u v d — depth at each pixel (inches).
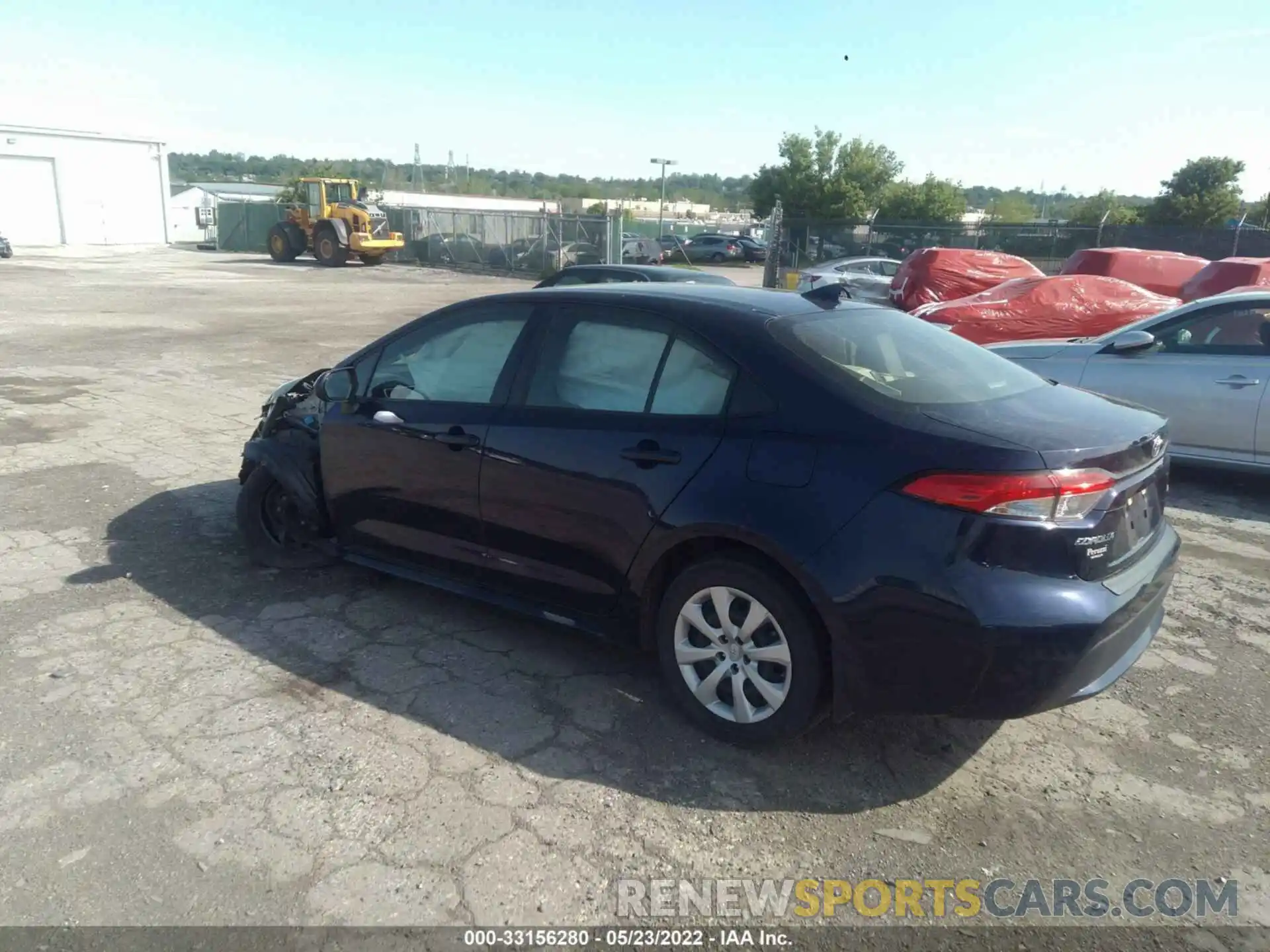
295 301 845.8
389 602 181.9
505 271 1393.9
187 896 101.7
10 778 122.1
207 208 2106.3
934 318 454.9
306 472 186.1
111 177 1875.0
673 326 140.8
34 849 108.8
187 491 251.1
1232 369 258.5
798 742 135.4
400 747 131.3
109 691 145.1
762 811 119.6
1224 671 160.6
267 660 156.5
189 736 132.8
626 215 2223.2
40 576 191.0
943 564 112.8
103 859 107.3
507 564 155.8
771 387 129.2
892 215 1866.4
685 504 130.0
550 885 105.1
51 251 1646.2
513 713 141.3
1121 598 116.6
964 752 134.1
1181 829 117.6
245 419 344.8
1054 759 132.9
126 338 564.1
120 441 306.8
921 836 115.4
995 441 115.6
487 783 123.5
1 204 1713.8
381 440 169.0
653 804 120.2
